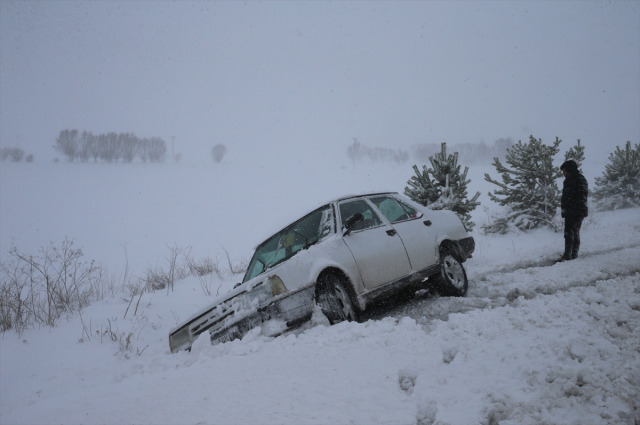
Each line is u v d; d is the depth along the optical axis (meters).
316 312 4.62
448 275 6.33
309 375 3.48
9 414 3.88
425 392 2.97
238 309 4.70
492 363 3.28
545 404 2.57
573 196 8.20
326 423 2.67
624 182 17.69
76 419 3.29
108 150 110.12
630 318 3.96
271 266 5.32
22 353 5.84
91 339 6.28
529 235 12.50
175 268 11.41
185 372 4.02
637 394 2.58
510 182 13.23
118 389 3.97
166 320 7.45
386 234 5.79
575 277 6.33
